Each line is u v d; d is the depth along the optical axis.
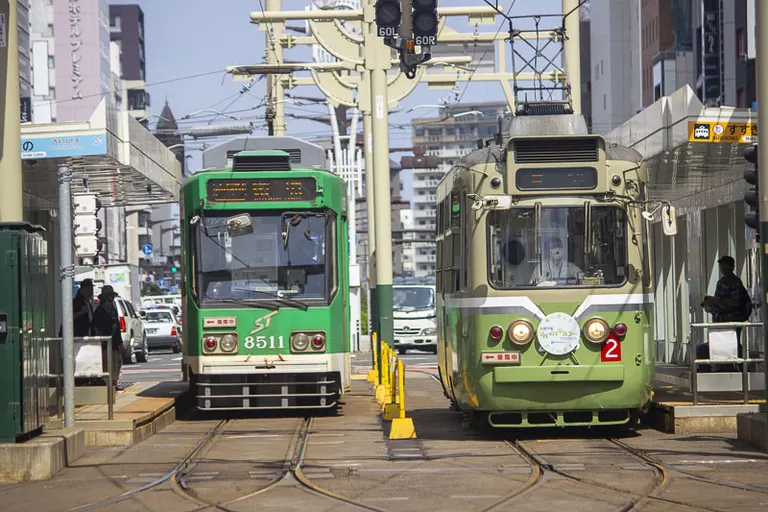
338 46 45.34
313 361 29.14
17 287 19.86
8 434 19.84
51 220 45.56
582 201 23.45
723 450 21.50
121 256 156.50
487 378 23.36
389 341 39.22
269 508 16.56
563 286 23.33
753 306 31.59
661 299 42.72
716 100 91.69
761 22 21.91
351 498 17.28
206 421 29.56
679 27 117.94
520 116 25.89
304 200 29.61
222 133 75.25
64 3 153.62
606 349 23.27
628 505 16.19
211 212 29.56
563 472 19.27
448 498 17.11
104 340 24.66
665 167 31.59
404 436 24.88
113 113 33.28
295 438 25.20
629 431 25.05
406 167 139.12
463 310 24.25
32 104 152.12
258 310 29.17
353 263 62.31
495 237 23.53
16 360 19.89
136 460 21.92
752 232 33.34
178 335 81.50
